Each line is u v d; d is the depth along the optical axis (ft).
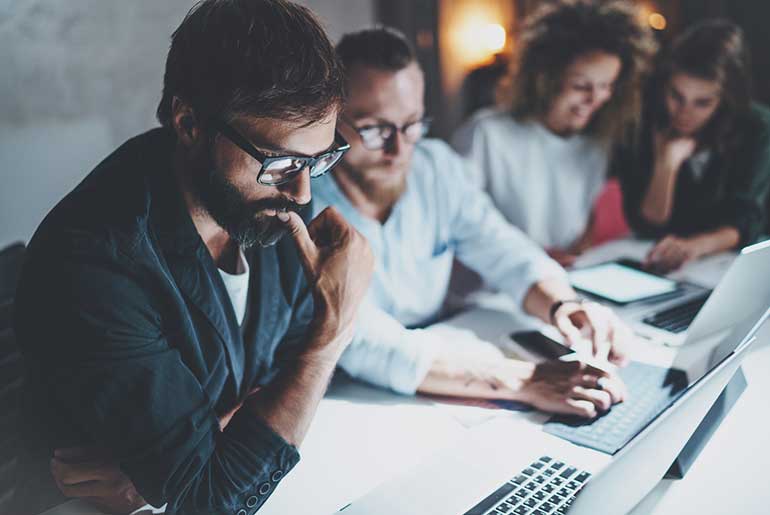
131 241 3.33
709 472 3.65
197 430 3.31
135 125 9.30
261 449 3.39
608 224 8.25
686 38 7.50
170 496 3.27
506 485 3.54
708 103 7.42
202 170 3.34
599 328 5.01
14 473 4.37
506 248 6.17
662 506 3.40
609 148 7.93
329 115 3.21
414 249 6.26
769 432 3.96
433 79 12.15
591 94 7.41
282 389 3.54
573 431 4.02
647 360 4.80
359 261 3.79
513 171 8.11
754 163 7.73
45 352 3.23
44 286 3.19
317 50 3.13
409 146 5.65
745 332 3.83
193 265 3.65
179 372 3.37
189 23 3.21
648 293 5.94
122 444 3.26
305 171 3.34
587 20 7.28
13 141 8.18
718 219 7.68
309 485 3.68
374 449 3.97
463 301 6.49
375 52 5.41
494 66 12.34
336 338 3.68
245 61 3.05
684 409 3.11
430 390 4.54
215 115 3.15
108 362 3.20
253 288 4.08
